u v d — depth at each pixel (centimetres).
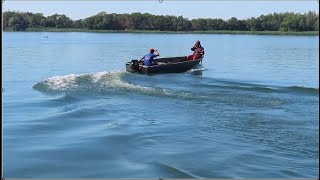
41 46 6022
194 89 2083
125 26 10331
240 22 10019
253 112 1581
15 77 2703
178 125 1402
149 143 1201
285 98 1845
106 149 1143
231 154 1105
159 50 5459
